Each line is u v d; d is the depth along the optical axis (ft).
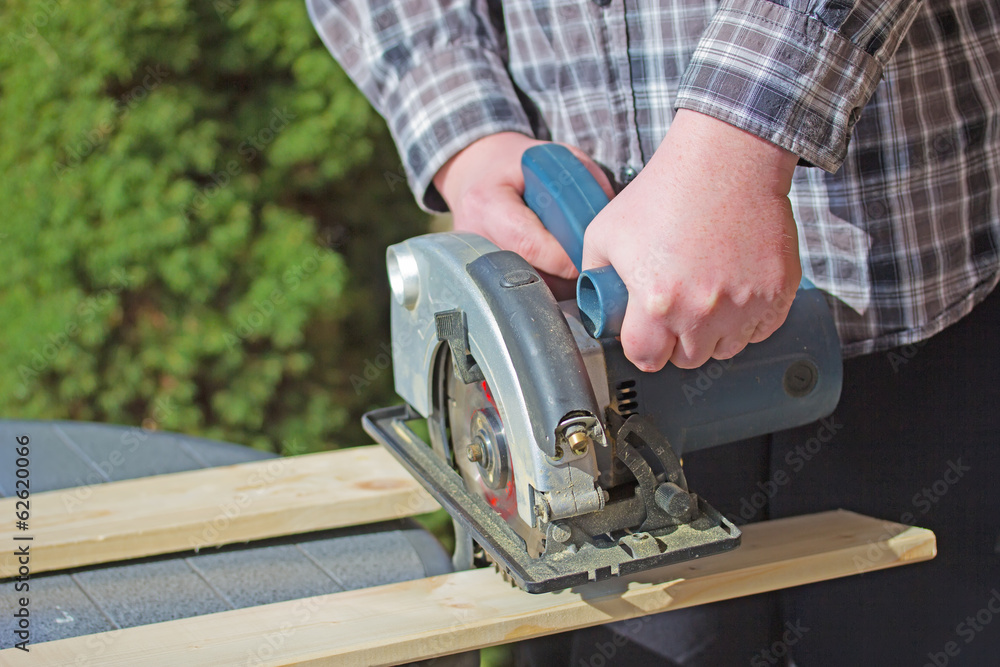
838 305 4.20
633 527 3.56
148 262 11.72
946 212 4.02
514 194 4.36
